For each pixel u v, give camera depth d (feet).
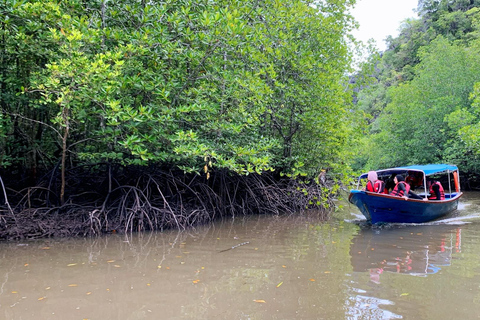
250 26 31.42
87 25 22.95
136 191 26.68
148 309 11.91
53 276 15.29
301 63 34.99
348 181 39.11
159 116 23.41
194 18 24.48
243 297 12.98
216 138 29.04
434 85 70.49
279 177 40.88
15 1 20.63
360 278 15.12
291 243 22.07
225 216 33.71
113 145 27.32
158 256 18.75
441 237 24.02
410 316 11.36
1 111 24.79
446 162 63.10
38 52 23.30
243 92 28.25
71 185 29.09
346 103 46.93
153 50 24.52
